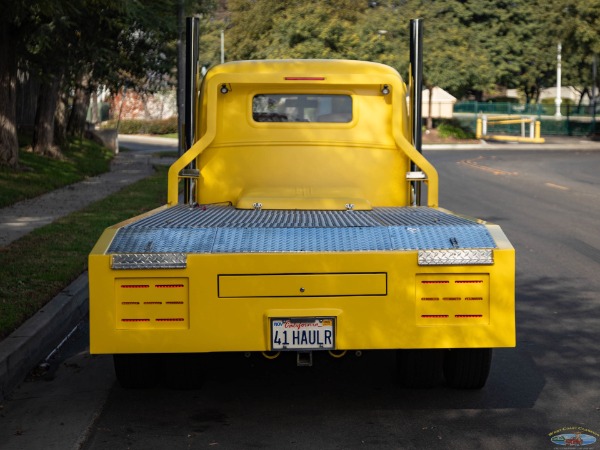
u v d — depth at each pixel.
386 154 8.33
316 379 7.10
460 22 59.41
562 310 9.68
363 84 8.23
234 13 51.56
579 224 17.08
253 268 5.78
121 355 6.46
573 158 42.81
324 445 5.61
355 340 5.84
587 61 57.50
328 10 48.41
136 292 5.79
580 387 6.88
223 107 8.30
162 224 6.17
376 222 6.27
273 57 47.81
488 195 23.45
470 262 5.80
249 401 6.54
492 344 5.86
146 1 24.48
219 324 5.80
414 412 6.26
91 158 34.03
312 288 5.80
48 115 30.36
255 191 8.15
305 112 8.30
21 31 23.03
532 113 70.75
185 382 6.73
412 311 5.84
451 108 65.38
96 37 23.77
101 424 6.04
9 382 6.86
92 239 13.62
